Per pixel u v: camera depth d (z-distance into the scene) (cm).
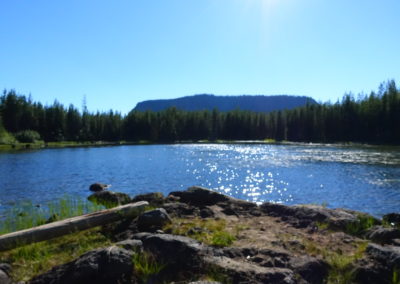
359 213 725
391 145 6456
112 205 939
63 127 8694
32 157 4078
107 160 3678
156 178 2283
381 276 398
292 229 599
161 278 382
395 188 1820
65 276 383
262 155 4262
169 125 10194
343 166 2873
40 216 869
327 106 9250
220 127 10888
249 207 788
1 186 1920
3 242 488
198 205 812
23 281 394
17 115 8000
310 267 405
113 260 382
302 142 8769
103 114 10081
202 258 407
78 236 568
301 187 1897
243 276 369
